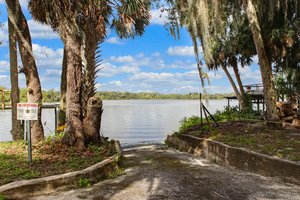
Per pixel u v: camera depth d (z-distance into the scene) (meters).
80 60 11.11
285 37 18.44
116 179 8.30
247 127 13.85
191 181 8.09
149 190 7.34
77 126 10.80
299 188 7.41
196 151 12.31
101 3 11.43
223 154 10.41
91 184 7.71
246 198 6.77
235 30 21.83
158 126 35.47
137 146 15.60
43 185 6.98
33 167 8.12
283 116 17.22
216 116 18.14
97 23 11.45
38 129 11.89
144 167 9.81
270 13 15.94
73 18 10.89
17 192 6.61
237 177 8.46
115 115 60.66
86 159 9.10
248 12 15.48
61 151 10.05
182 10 14.66
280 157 8.52
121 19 12.36
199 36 13.37
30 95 11.93
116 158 9.44
